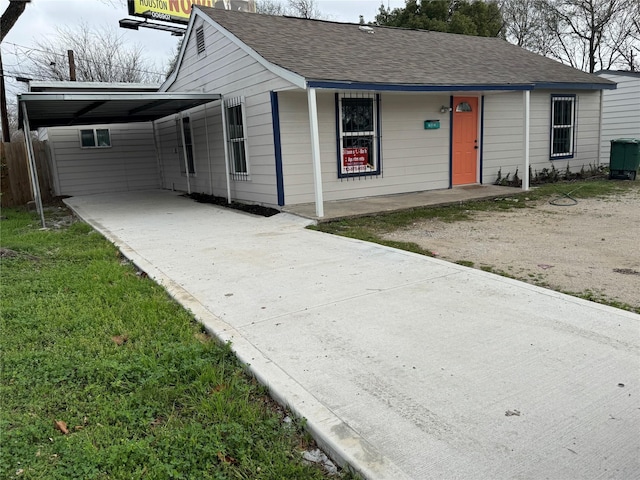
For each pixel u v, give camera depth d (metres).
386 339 3.46
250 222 8.46
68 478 2.15
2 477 2.16
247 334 3.61
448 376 2.92
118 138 16.31
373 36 12.10
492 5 27.36
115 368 3.07
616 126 15.61
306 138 9.46
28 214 11.43
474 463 2.17
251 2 15.17
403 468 2.15
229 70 10.48
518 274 4.90
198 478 2.17
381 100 10.28
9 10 9.77
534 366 3.00
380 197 10.38
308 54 9.40
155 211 10.56
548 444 2.28
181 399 2.78
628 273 4.80
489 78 10.51
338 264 5.48
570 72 13.31
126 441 2.38
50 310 4.15
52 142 15.22
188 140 13.70
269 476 2.17
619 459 2.16
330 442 2.34
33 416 2.61
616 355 3.10
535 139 12.90
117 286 4.79
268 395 2.87
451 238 6.70
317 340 3.48
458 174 11.76
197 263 5.73
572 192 10.52
